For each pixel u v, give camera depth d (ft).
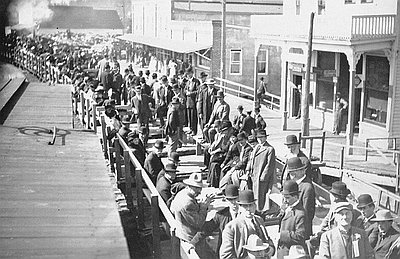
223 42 92.73
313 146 62.49
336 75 70.08
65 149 26.84
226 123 39.88
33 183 21.20
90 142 28.84
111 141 39.68
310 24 60.29
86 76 66.64
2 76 52.24
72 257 14.44
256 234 19.80
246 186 32.35
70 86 52.54
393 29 60.08
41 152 26.13
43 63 88.53
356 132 68.90
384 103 62.75
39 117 34.86
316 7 74.33
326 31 63.16
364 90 65.87
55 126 32.40
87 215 17.83
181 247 20.79
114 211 18.26
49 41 104.73
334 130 70.33
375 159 55.88
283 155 51.01
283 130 71.26
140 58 132.57
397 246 21.83
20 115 35.24
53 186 20.92
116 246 15.25
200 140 51.57
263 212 33.53
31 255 14.51
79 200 19.34
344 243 19.52
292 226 21.85
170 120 47.73
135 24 147.23
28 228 16.53
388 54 60.39
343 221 19.54
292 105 81.76
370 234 22.76
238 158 36.17
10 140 28.14
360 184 49.70
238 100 95.40
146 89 61.72
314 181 42.60
